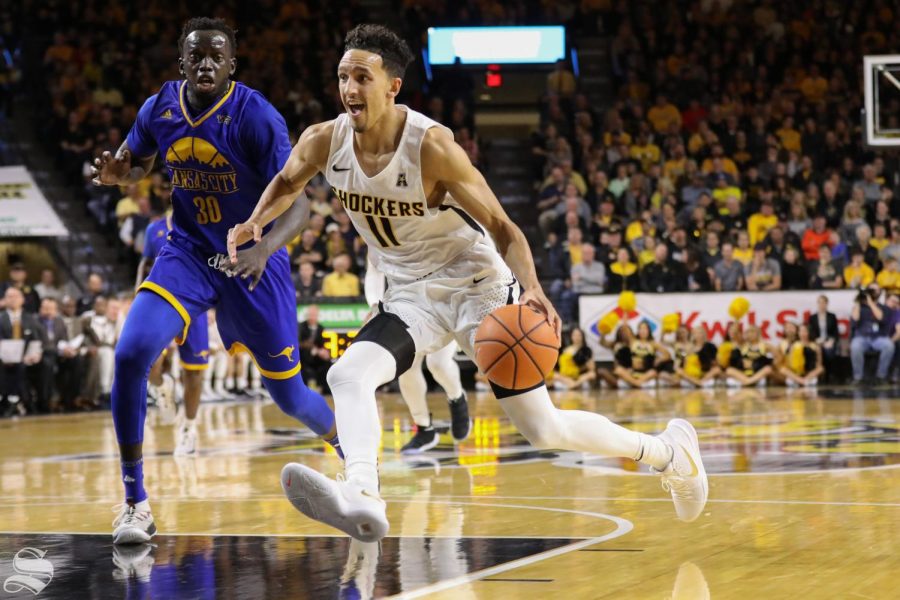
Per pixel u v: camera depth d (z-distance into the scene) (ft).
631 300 46.01
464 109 58.23
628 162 52.42
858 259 46.80
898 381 45.06
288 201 12.34
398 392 46.32
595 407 34.19
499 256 12.59
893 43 60.34
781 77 60.54
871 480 16.72
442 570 10.66
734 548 11.51
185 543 12.69
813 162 54.54
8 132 54.34
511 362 11.25
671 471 12.74
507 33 63.05
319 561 11.34
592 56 64.34
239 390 46.06
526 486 17.08
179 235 14.44
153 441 27.91
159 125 14.25
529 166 59.31
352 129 11.60
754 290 46.11
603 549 11.59
